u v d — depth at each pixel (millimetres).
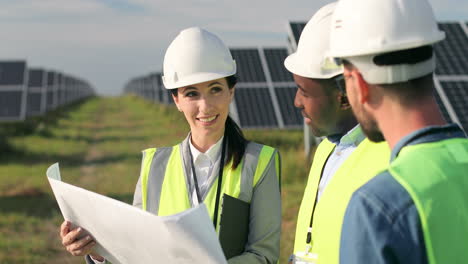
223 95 2910
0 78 28531
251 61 17234
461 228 1578
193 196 2961
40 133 25234
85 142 22859
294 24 12961
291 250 7227
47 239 9000
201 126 2932
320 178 2504
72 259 8031
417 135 1686
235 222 2727
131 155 18328
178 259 2119
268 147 2979
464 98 9906
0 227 9555
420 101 1710
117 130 28875
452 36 11875
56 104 49344
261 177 2883
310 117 2465
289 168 11945
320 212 2258
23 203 11523
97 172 15266
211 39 2930
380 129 1780
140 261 2340
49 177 2617
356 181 2141
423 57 1690
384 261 1551
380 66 1688
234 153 2922
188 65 2863
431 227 1545
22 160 17625
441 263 1542
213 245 2004
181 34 2957
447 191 1595
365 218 1584
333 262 2146
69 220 2662
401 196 1577
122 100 85125
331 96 2387
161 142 21484
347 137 2361
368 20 1722
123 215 2213
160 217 2021
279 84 16406
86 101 84062
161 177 3053
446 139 1698
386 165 2064
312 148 13539
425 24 1722
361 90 1754
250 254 2732
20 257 8023
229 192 2879
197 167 2996
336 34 1813
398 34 1694
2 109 27094
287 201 9758
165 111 37375
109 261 2662
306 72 2393
